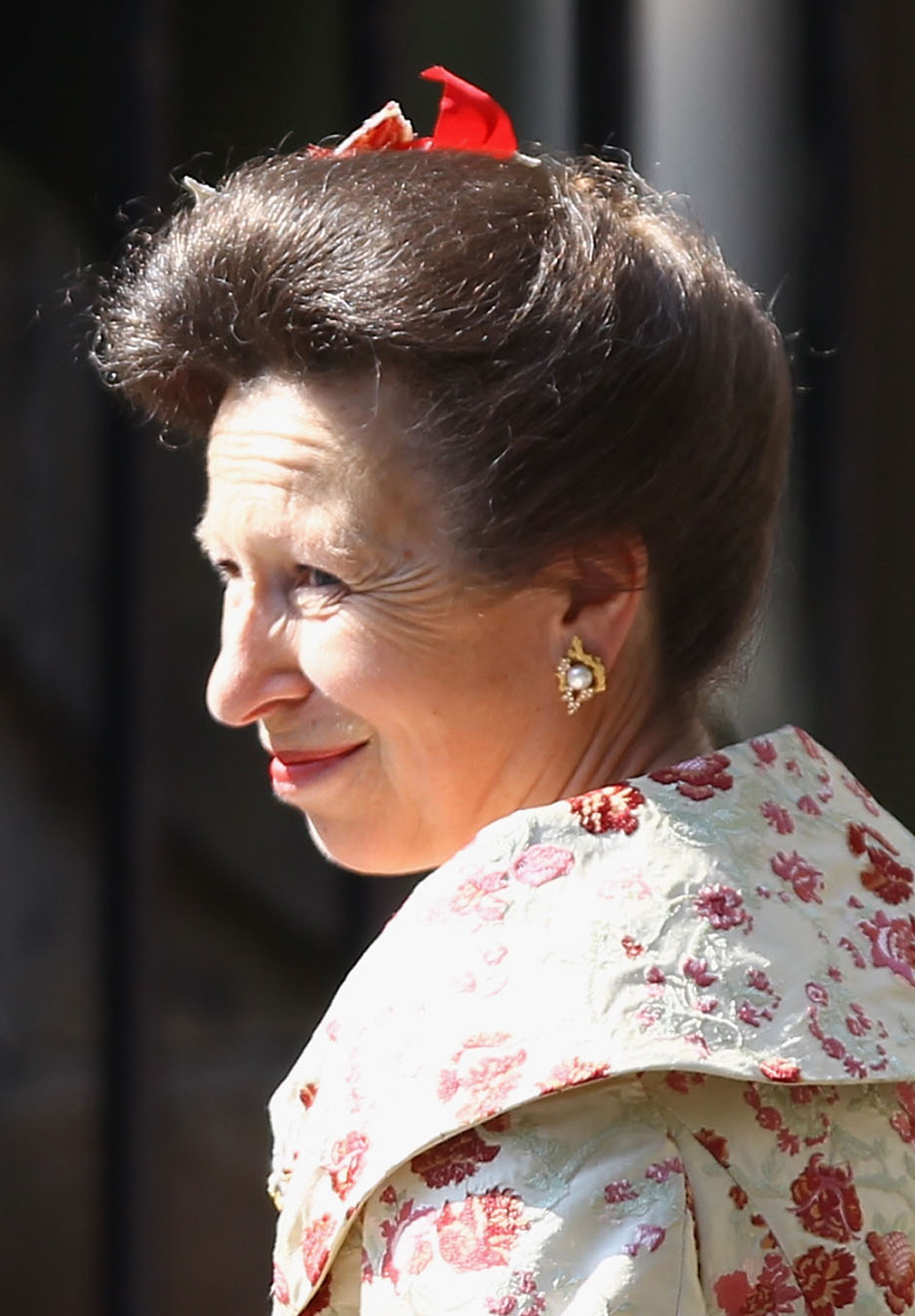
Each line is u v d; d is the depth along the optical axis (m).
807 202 11.10
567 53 11.05
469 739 4.23
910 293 11.45
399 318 3.90
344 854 4.49
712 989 3.72
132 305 4.52
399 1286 3.58
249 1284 12.57
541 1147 3.57
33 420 12.03
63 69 11.73
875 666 11.61
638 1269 3.44
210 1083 12.57
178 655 12.37
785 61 10.94
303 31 11.66
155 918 12.38
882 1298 3.74
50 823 12.27
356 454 4.05
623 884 3.84
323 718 4.36
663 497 4.05
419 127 11.56
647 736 4.35
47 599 12.18
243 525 4.25
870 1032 3.79
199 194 4.55
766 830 4.05
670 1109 3.64
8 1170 12.28
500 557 3.99
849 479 11.42
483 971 3.77
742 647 4.50
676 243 4.33
